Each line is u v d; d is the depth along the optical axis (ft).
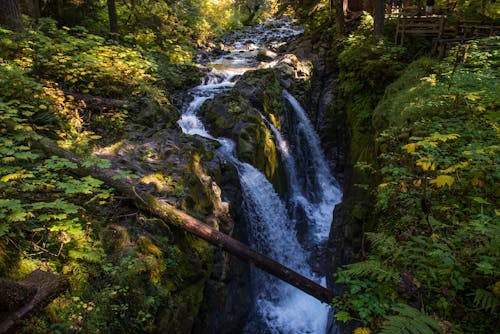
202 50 58.54
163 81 35.53
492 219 9.63
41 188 14.19
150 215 17.72
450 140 15.11
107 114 25.00
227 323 21.91
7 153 13.98
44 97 22.02
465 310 8.84
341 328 21.16
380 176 22.43
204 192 21.81
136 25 45.24
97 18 43.34
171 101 34.88
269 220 31.04
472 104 16.49
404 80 28.25
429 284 9.45
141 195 17.69
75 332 11.62
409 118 19.62
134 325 13.70
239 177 28.35
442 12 37.01
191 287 18.01
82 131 23.08
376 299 9.40
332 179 40.93
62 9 39.65
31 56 25.27
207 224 20.15
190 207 20.07
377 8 35.96
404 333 6.75
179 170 21.53
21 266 11.91
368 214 24.09
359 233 24.94
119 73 28.50
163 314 15.20
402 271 10.22
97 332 12.15
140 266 14.79
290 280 19.88
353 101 38.17
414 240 10.07
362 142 34.53
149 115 26.76
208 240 18.62
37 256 12.84
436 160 12.67
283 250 32.48
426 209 10.78
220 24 78.95
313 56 46.32
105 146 22.33
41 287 9.34
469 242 9.82
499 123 14.80
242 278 23.94
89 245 14.30
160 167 21.39
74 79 25.45
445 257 9.11
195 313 17.53
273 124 36.63
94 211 16.35
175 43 49.88
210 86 40.01
